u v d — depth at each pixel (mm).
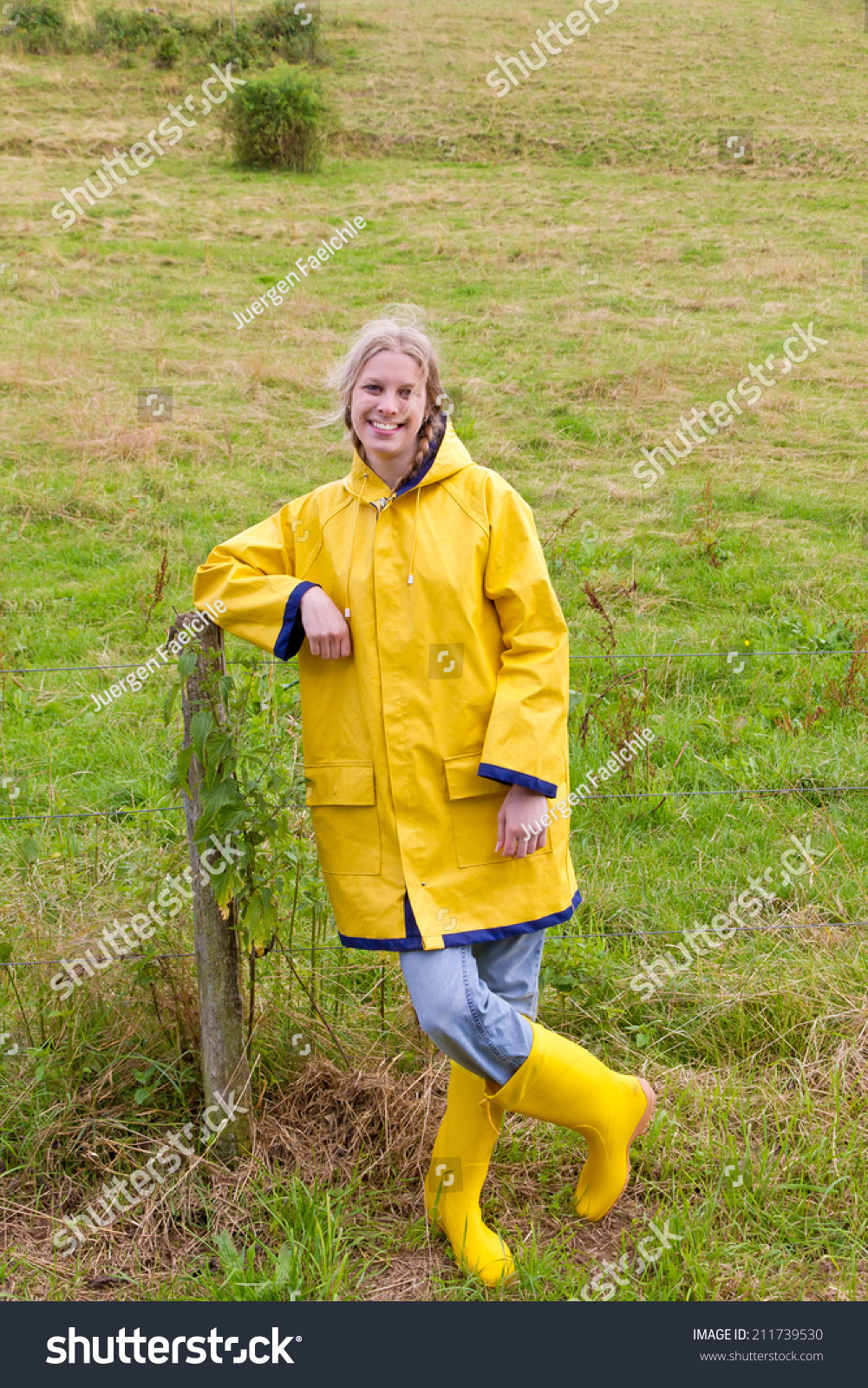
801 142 19062
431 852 2242
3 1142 2598
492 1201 2547
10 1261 2389
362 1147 2654
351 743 2277
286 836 2459
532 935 2398
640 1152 2648
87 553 6496
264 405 9070
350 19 24578
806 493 7824
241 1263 2342
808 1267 2404
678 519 7289
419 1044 2885
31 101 19516
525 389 9656
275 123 17453
